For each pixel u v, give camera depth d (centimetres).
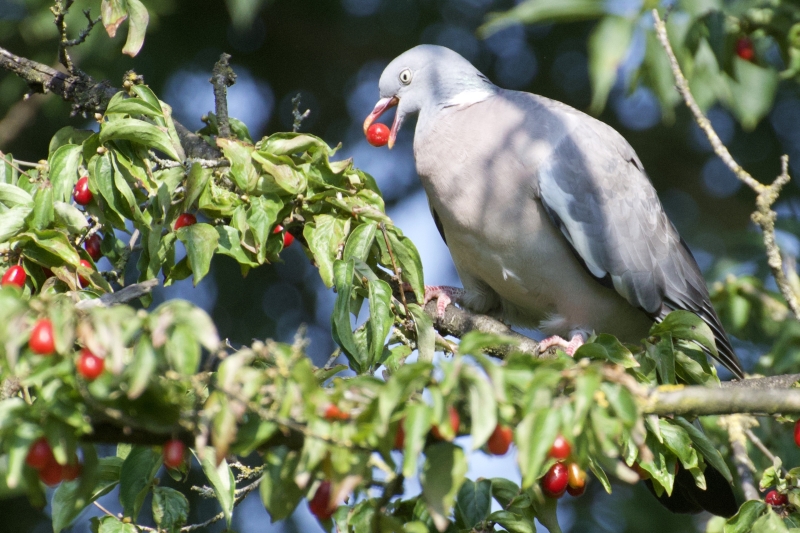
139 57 1347
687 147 1585
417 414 428
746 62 1077
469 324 905
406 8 1499
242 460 1224
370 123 1000
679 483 821
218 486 590
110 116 671
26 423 435
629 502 1248
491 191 895
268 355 452
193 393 543
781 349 965
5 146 1402
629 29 972
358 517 580
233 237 678
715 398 525
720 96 1122
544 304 952
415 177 1521
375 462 464
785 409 525
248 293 1378
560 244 905
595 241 900
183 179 675
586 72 1496
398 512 591
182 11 1445
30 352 454
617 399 450
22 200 655
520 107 929
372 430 440
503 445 464
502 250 913
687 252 1009
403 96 992
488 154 901
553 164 892
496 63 1501
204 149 815
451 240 959
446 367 429
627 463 632
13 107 1393
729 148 1511
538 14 977
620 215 922
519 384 450
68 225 642
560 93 1525
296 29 1546
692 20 981
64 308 427
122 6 750
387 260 747
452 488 440
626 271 916
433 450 452
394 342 729
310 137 717
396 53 1545
